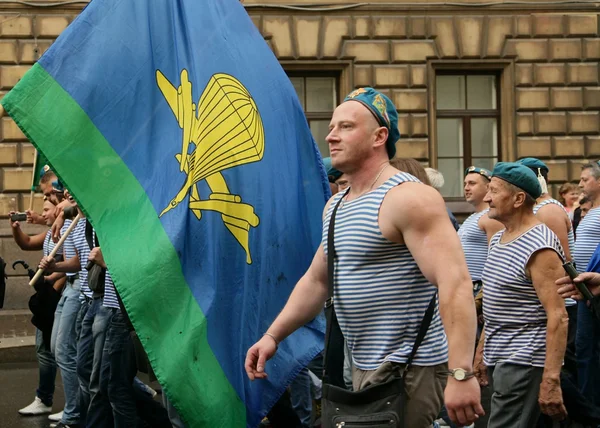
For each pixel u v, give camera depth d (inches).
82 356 318.7
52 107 230.7
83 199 230.1
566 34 746.8
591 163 370.0
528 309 229.6
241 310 240.5
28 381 493.7
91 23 237.5
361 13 729.6
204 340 230.4
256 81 254.5
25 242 418.3
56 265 339.9
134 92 239.8
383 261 167.9
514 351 230.1
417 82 733.3
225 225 241.4
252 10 718.5
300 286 185.0
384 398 165.8
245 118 248.8
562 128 747.4
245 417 238.7
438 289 161.0
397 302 167.6
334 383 176.7
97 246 304.8
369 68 730.2
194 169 238.8
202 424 226.5
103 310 293.7
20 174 687.7
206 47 248.1
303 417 309.9
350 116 172.1
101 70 236.5
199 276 234.5
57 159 229.3
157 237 230.5
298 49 723.4
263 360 183.2
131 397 288.8
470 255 331.9
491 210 234.4
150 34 243.9
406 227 164.4
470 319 159.0
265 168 250.4
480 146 759.7
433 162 738.2
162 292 226.8
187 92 244.4
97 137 234.1
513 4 740.7
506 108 746.8
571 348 289.4
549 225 289.0
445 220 163.9
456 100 756.0
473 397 157.6
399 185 167.8
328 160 314.7
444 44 736.3
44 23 694.5
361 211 169.2
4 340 589.9
